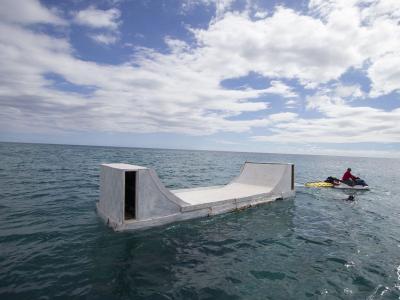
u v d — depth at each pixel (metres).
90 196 12.10
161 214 8.27
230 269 5.80
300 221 9.80
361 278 5.63
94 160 38.19
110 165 8.52
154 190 8.08
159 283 5.06
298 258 6.55
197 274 5.50
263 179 13.89
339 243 7.71
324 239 8.00
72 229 7.62
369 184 24.17
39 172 20.28
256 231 8.42
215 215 9.70
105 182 8.63
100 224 8.11
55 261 5.70
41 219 8.44
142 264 5.80
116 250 6.40
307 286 5.21
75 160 36.06
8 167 22.47
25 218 8.48
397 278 5.69
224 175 26.83
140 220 7.71
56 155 45.41
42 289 4.63
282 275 5.63
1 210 9.27
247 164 15.27
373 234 8.68
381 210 12.38
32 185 14.39
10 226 7.69
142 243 6.90
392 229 9.33
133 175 8.02
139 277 5.24
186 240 7.32
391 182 27.16
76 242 6.74
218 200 10.06
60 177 18.11
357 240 8.04
